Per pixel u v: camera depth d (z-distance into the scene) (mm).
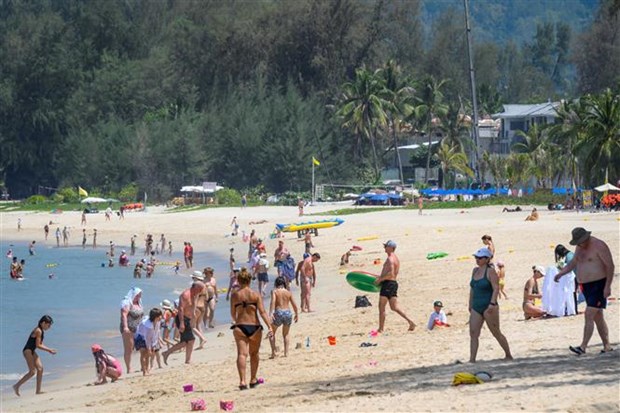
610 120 109125
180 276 71188
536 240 66000
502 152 169750
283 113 164500
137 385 26797
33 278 72438
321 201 148750
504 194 129875
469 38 139375
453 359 23656
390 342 28734
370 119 157875
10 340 42156
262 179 162000
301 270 42094
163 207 151125
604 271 21859
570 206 105875
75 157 170250
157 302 54562
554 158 130750
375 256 67375
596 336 25641
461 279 49250
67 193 163250
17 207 156625
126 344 30109
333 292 49656
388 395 18609
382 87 157375
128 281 68438
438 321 31344
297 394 20484
